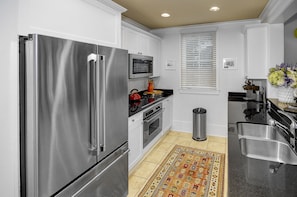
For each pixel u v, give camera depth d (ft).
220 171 9.00
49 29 4.71
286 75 7.45
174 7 9.50
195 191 7.59
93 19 6.16
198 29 13.34
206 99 13.88
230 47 12.89
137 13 10.43
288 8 7.18
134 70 10.14
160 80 15.01
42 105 3.85
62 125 4.29
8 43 3.86
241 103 10.81
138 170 9.21
